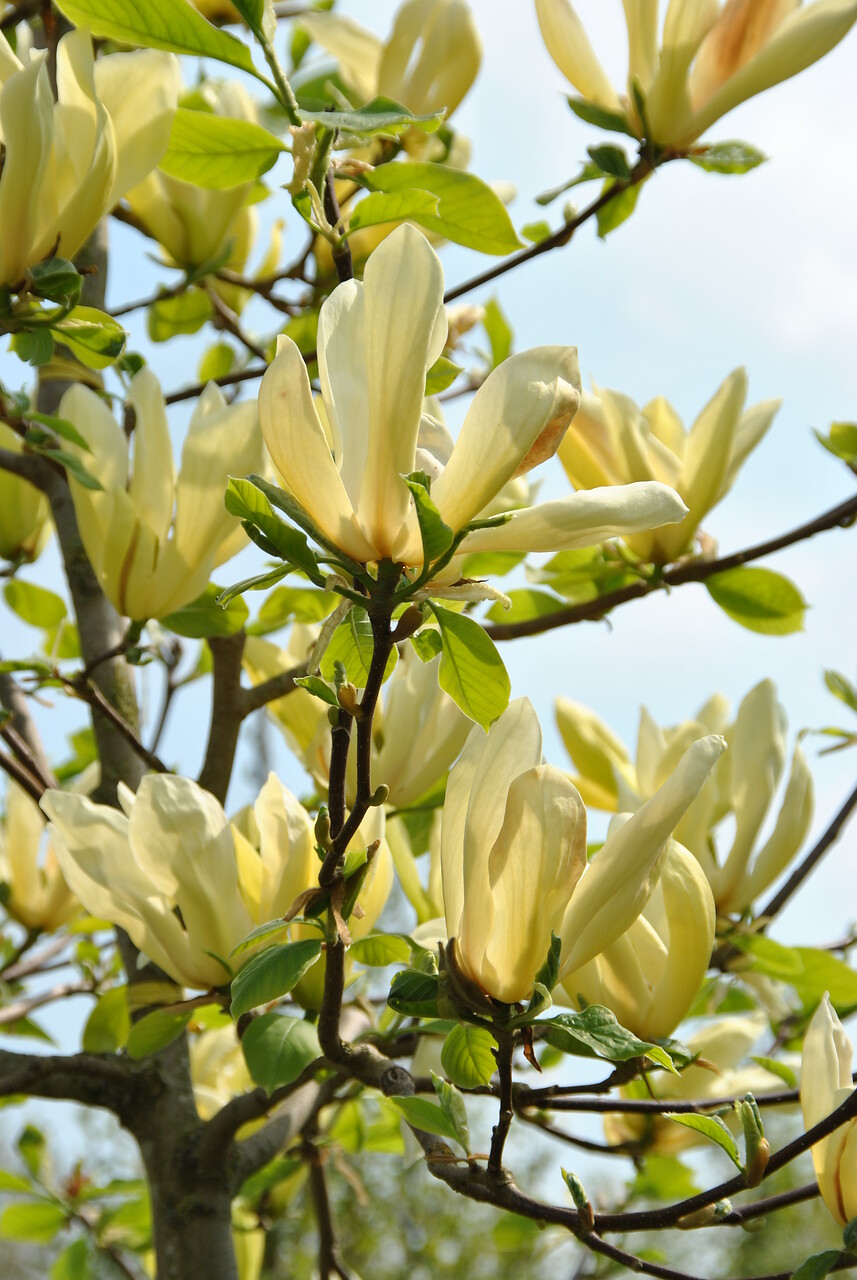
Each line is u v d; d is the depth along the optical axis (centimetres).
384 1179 585
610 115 134
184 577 129
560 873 105
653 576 139
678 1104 118
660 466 135
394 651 107
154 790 119
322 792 140
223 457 128
